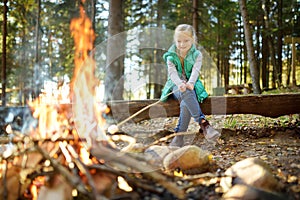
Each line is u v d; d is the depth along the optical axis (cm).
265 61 1502
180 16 1391
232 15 1388
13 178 202
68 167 205
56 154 221
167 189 184
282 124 416
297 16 1362
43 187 190
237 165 206
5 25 912
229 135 380
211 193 191
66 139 237
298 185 201
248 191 177
